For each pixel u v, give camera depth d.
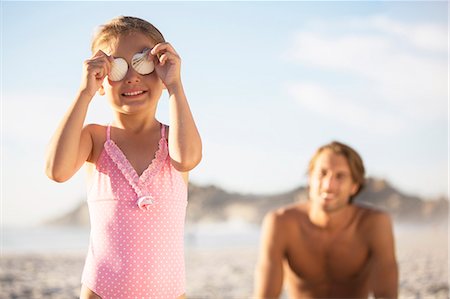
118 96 1.91
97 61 1.88
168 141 1.93
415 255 8.68
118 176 1.90
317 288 3.41
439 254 8.77
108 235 1.88
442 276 6.70
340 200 3.19
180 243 1.96
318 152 3.27
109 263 1.86
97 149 1.96
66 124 1.84
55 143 1.83
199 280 6.79
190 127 1.88
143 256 1.86
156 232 1.88
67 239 11.61
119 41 1.94
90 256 1.91
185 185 2.00
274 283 3.30
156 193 1.89
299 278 3.42
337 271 3.34
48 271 7.37
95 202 1.92
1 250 9.80
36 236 11.55
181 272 1.95
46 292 5.96
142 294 1.85
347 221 3.27
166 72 1.92
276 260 3.32
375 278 3.29
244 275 7.28
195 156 1.88
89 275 1.88
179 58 1.94
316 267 3.35
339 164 3.20
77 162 1.88
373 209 3.32
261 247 3.37
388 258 3.26
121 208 1.87
